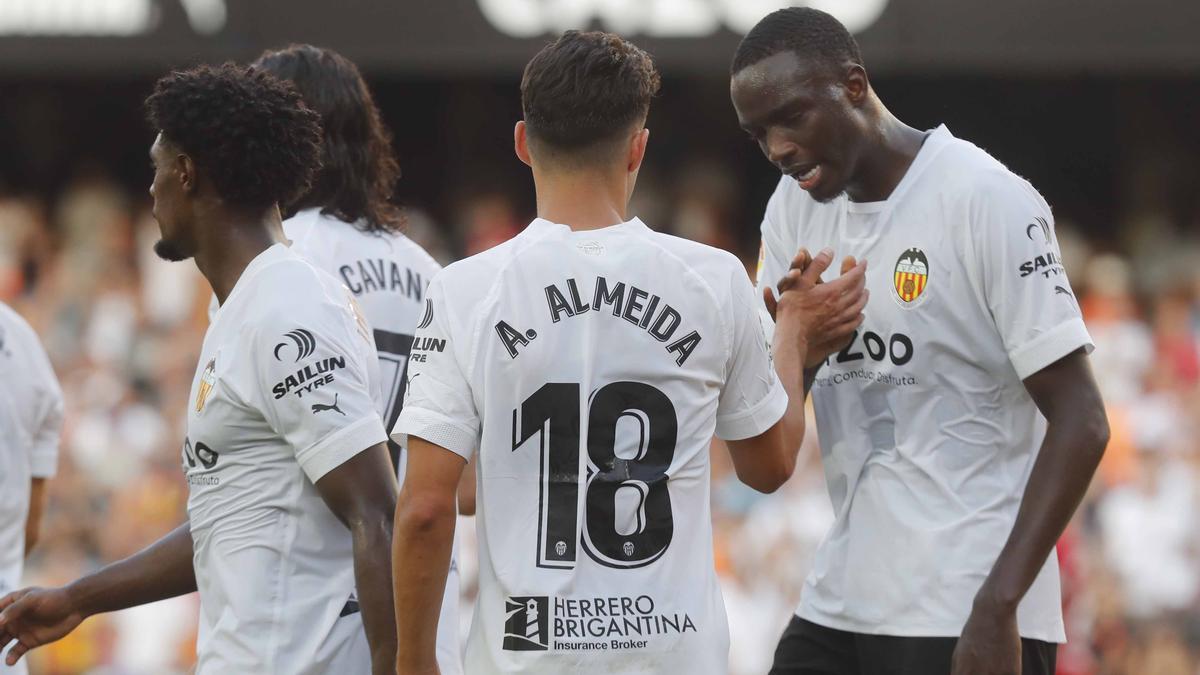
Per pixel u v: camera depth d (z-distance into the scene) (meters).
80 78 43.47
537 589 9.09
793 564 28.88
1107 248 42.50
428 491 9.18
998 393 11.03
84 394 34.91
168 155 10.45
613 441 9.22
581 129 9.45
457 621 12.05
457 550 12.25
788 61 10.77
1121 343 36.56
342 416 10.04
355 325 10.57
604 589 9.12
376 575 9.94
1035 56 34.53
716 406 9.63
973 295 10.86
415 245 13.00
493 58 34.44
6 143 43.84
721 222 41.53
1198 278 39.88
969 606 10.82
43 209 42.78
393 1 34.41
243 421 10.17
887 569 11.21
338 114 12.36
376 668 9.95
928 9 34.09
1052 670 11.22
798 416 10.70
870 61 34.34
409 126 43.50
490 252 9.52
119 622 28.09
